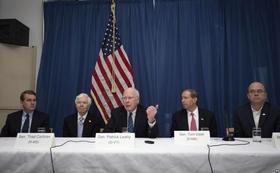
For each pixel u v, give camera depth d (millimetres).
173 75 3580
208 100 3443
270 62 3439
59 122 3668
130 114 2881
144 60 3629
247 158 1479
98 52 3689
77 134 3035
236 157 1482
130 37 3701
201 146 1706
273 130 2584
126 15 3732
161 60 3588
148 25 3660
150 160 1517
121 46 3574
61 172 1543
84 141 1947
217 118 3461
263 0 3547
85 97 3055
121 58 3539
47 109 3686
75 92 3668
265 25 3498
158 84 3566
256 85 2729
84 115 3104
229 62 3516
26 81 3795
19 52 3787
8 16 4008
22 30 3758
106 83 3494
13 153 1567
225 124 3438
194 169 1496
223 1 3615
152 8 3691
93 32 3736
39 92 3697
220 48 3529
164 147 1668
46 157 1553
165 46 3619
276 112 2635
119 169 1521
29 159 1561
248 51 3521
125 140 1675
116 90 3469
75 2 3809
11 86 3717
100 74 3512
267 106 2721
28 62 3828
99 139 1686
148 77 3570
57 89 3715
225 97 3521
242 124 2691
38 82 3713
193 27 3609
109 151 1551
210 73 3486
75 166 1539
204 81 3477
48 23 3834
